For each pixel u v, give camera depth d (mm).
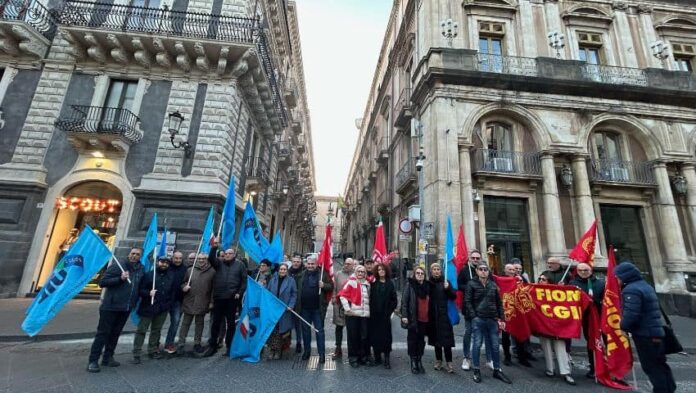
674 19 15875
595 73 14070
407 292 5285
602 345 5055
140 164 11062
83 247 5129
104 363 4781
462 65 13555
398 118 17047
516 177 12594
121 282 4855
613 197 13211
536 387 4676
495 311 5047
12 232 10242
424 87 13875
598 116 13633
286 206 23781
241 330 5570
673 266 12242
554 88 13523
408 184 15047
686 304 11180
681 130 13922
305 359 5586
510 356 5875
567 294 5398
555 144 13000
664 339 3805
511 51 14531
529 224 12617
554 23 14992
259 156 16266
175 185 10766
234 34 11938
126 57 11617
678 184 13242
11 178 10562
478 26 14914
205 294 5684
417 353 5129
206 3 12359
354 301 5312
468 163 12578
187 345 6207
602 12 15555
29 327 4434
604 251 12578
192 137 11383
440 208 11945
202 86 11906
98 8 11938
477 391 4430
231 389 4160
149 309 5082
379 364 5434
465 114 13148
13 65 11688
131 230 10383
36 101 11344
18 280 9984
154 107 11578
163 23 11852
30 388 3930
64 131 11008
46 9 11852
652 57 15016
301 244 38250
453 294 5406
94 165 10906
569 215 12766
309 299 5664
